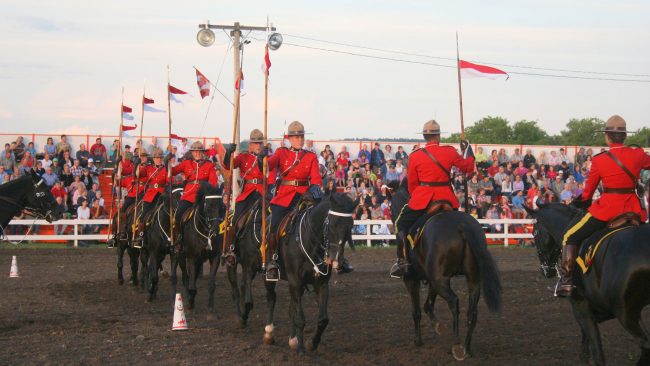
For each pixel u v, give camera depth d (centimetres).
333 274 2073
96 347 1120
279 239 1103
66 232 2884
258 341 1170
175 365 1006
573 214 1047
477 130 6925
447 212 1037
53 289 1786
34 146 3425
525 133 6856
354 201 980
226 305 1544
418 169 1096
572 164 3672
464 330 1251
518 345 1123
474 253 969
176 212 1495
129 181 1905
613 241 816
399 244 1112
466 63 1302
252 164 1289
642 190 962
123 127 2119
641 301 784
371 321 1349
